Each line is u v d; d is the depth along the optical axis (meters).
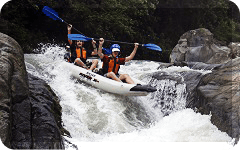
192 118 8.30
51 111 6.67
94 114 8.12
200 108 8.44
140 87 8.45
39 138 6.04
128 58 9.34
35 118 6.25
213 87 8.35
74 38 9.24
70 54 10.24
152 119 8.84
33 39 14.39
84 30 15.95
